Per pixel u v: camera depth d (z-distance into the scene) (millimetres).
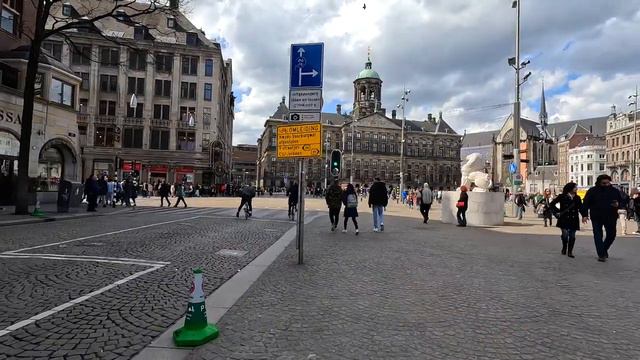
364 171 123062
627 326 4703
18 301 5168
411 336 4266
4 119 19031
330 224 16938
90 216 17656
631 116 82625
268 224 16297
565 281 6984
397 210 30016
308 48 8102
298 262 8023
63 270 6922
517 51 24281
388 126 126188
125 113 53438
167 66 54906
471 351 3896
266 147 120188
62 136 22453
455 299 5703
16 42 22266
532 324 4719
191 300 4078
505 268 8039
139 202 31328
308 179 115188
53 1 15750
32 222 14375
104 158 52438
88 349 3762
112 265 7402
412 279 6895
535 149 123750
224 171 66500
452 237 13023
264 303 5348
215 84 55906
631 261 9086
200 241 10828
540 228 17062
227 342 4012
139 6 43531
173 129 54469
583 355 3855
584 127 133500
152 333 4191
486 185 18641
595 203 9156
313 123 7930
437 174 131750
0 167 19250
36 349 3736
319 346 3957
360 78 125688
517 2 24109
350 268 7699
